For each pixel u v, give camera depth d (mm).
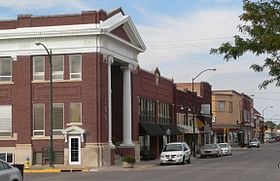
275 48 10672
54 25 41875
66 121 41219
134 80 48469
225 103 108188
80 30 40625
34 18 42312
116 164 42688
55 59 41812
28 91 42000
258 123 156250
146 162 45562
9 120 42438
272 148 90375
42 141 41625
